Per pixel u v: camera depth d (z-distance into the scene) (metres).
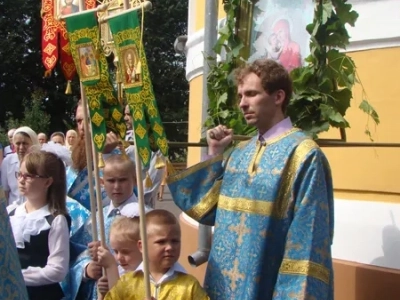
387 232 3.98
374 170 4.17
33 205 3.36
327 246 2.58
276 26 3.54
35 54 24.88
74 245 3.56
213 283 2.82
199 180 3.06
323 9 3.21
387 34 4.12
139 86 2.68
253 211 2.71
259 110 2.76
